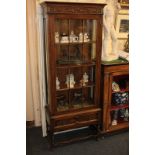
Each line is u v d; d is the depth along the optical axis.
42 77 2.37
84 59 2.23
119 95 2.54
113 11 2.54
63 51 2.13
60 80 2.21
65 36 2.09
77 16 1.97
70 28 2.09
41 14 2.18
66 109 2.22
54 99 2.13
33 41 2.43
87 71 2.35
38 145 2.34
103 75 2.29
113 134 2.59
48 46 1.96
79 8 1.95
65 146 2.33
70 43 2.11
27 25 2.36
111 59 2.36
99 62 2.21
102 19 2.09
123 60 2.38
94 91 2.32
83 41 2.16
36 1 2.15
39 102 2.68
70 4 1.89
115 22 2.62
